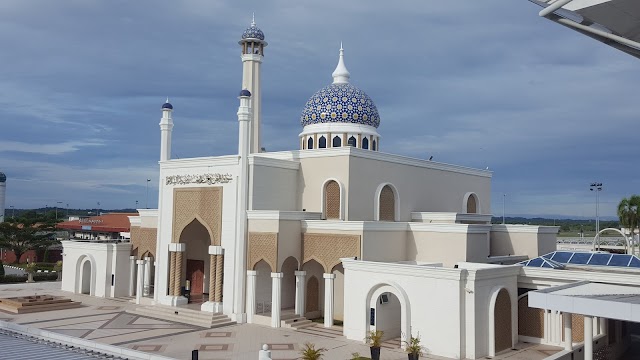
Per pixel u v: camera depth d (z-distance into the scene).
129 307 28.95
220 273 26.34
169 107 30.12
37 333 17.91
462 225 25.08
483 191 37.59
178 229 28.22
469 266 23.03
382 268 21.45
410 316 20.69
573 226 123.88
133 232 33.06
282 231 24.95
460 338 19.41
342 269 26.17
